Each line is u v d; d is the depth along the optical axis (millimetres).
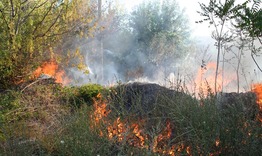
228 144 4766
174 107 5969
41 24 8602
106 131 5238
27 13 8633
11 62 8102
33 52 8547
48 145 4844
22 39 8266
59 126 5621
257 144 4625
